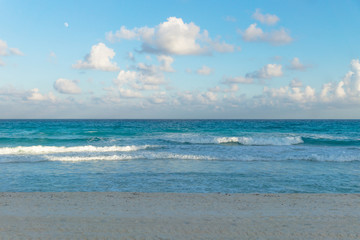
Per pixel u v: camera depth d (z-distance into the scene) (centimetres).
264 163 1516
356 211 689
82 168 1349
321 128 5328
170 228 557
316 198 828
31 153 1866
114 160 1602
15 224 577
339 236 518
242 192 938
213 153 1870
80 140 2778
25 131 4212
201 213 665
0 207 708
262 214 659
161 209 699
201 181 1090
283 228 559
